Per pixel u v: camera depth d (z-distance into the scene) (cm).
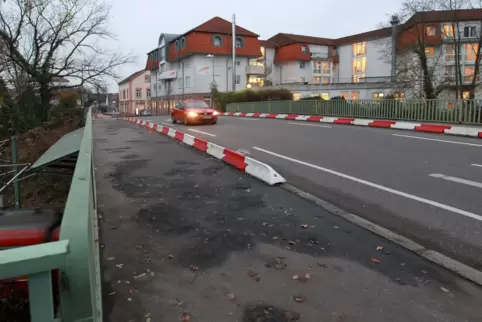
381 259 423
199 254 434
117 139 1561
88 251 181
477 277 380
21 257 155
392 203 636
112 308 326
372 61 6056
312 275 386
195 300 340
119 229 512
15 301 259
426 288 363
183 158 1066
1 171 1384
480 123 1530
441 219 555
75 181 279
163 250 445
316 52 6425
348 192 707
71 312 174
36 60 2802
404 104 1900
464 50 4462
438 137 1393
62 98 3631
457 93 2894
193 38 5438
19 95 2939
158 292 353
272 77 6525
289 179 813
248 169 853
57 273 182
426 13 3184
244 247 454
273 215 571
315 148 1197
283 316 317
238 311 324
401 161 959
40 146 1945
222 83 5662
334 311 324
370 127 1844
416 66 3045
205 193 695
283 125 1997
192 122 2089
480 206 604
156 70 7175
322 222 541
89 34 2977
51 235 275
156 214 575
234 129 1853
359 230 511
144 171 891
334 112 2361
